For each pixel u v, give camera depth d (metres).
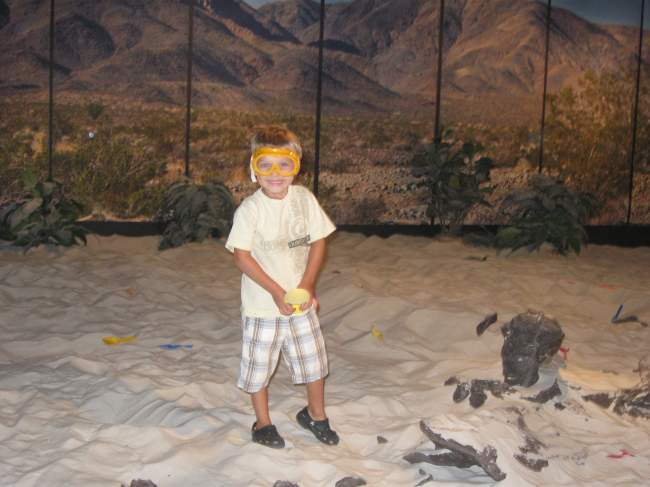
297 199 3.28
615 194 10.64
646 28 10.81
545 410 3.68
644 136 10.72
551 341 3.79
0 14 9.66
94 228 9.32
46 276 6.47
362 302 5.64
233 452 3.19
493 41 10.80
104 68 9.84
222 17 10.28
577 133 10.63
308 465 3.09
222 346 4.76
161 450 3.23
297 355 3.31
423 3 10.94
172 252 7.83
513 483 2.93
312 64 10.46
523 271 7.32
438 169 9.26
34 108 9.55
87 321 5.32
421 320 5.32
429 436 3.13
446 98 10.59
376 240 8.88
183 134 9.87
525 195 8.59
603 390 3.86
